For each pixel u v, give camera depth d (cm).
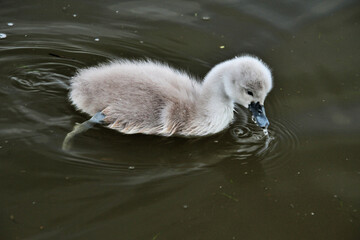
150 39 734
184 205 483
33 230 444
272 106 632
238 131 606
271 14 787
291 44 725
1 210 462
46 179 503
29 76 655
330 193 508
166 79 610
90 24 756
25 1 792
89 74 613
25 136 558
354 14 781
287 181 523
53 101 619
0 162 518
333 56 702
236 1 810
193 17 779
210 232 456
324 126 598
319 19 773
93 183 503
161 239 445
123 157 547
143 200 486
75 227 450
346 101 631
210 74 602
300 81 664
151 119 583
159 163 543
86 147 556
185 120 588
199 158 555
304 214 483
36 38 720
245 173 533
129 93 585
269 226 468
